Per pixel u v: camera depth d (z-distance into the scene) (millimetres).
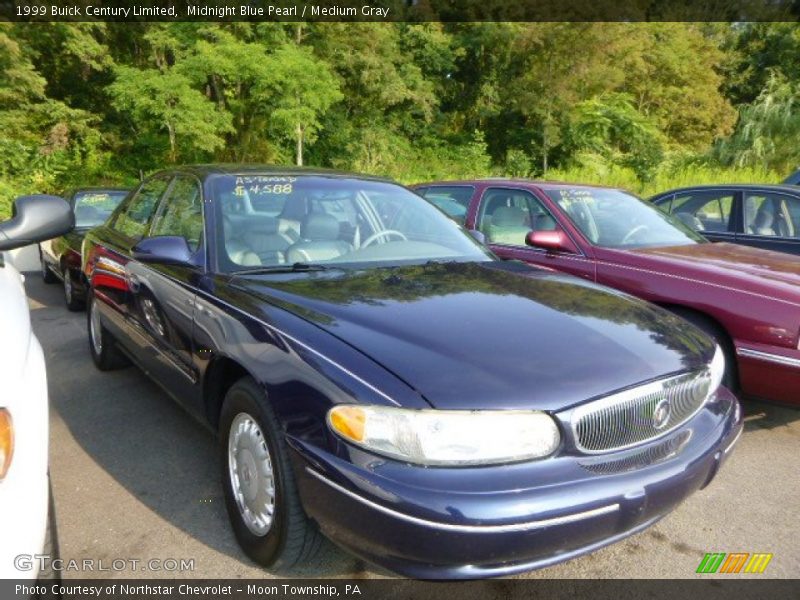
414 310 2434
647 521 2086
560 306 2607
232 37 21734
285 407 2133
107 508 2887
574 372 2070
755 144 21438
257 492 2396
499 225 5383
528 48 29188
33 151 21656
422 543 1819
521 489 1862
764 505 2992
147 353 3533
